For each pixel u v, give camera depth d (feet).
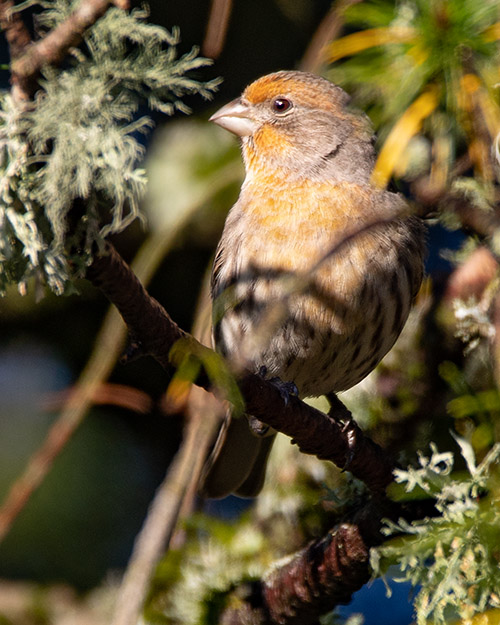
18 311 34.19
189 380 16.33
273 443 28.37
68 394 25.84
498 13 18.13
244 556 26.68
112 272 17.30
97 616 30.01
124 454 33.45
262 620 23.73
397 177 21.18
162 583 26.40
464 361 24.48
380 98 20.16
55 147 17.81
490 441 18.65
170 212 32.53
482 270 22.88
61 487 32.71
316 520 26.84
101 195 18.49
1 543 31.99
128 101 18.37
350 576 21.38
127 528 32.81
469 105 18.90
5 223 18.17
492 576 17.25
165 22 32.78
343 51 19.35
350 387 26.48
